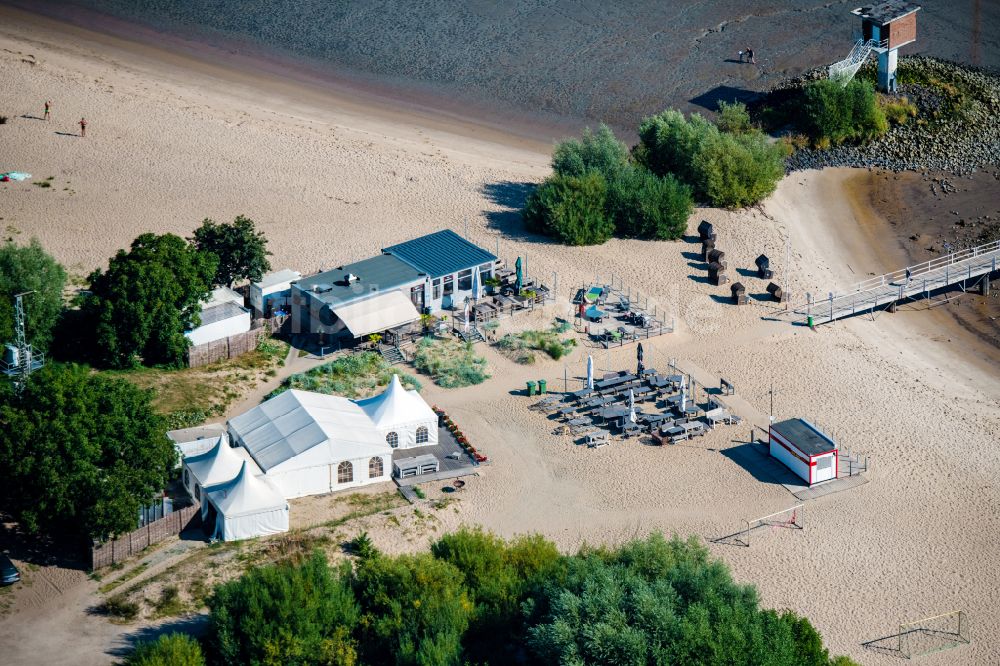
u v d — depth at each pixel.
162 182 150.12
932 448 113.38
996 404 121.06
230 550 94.38
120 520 90.62
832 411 117.62
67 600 88.88
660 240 144.00
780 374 122.69
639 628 84.06
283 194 149.62
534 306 129.88
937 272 138.50
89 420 92.31
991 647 92.19
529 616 87.44
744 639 82.75
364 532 97.81
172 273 115.94
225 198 147.75
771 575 97.94
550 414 115.19
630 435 113.00
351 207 147.75
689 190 146.50
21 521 92.44
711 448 112.12
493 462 108.69
